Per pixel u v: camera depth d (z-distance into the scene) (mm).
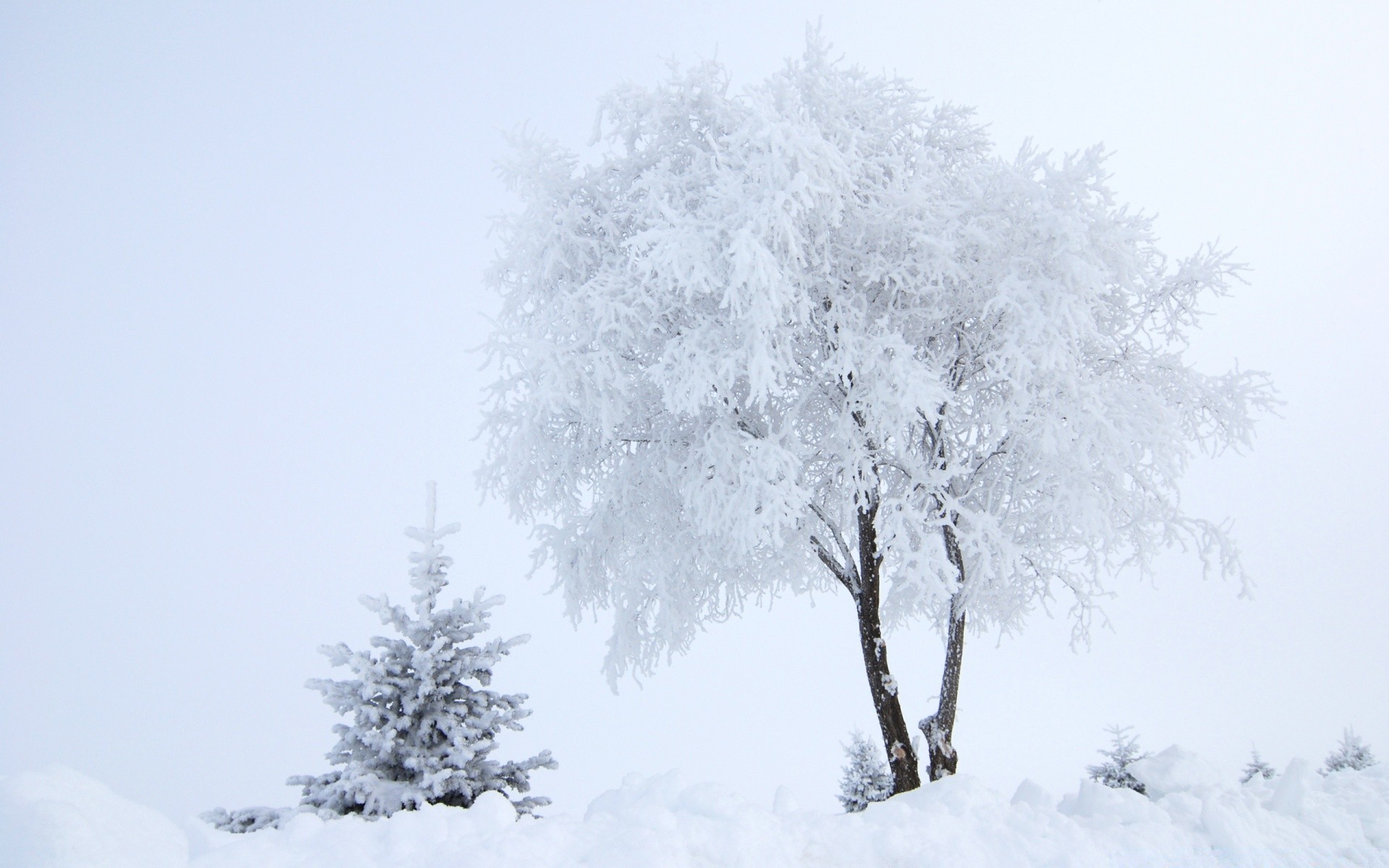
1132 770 8719
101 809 4844
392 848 4996
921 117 12445
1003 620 13234
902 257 11156
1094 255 10164
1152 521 11953
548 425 12297
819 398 12570
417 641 8102
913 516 10539
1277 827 6816
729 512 10688
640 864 4801
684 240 9773
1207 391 11938
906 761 11562
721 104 11461
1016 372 10375
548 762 8211
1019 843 6059
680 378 10617
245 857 4777
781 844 5543
